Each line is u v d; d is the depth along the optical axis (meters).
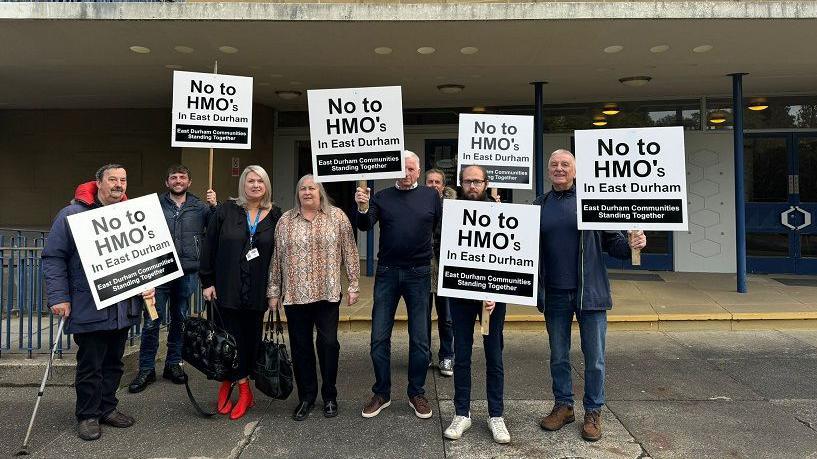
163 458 3.49
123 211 3.87
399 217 4.04
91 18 5.96
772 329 6.55
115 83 8.84
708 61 7.57
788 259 9.59
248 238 4.02
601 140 3.72
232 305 3.94
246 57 7.36
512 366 5.30
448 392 4.62
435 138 10.91
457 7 6.01
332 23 6.12
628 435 3.77
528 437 3.75
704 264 9.86
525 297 3.67
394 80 8.70
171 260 4.03
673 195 3.62
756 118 9.77
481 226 3.73
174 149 10.89
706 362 5.37
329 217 4.08
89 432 3.74
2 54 7.23
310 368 4.12
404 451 3.56
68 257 3.78
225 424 3.99
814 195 9.54
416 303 4.06
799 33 6.39
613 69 7.98
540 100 8.87
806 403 4.32
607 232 3.88
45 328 6.26
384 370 4.13
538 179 8.88
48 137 11.12
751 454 3.49
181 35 6.49
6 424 4.01
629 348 5.87
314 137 4.18
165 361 5.12
